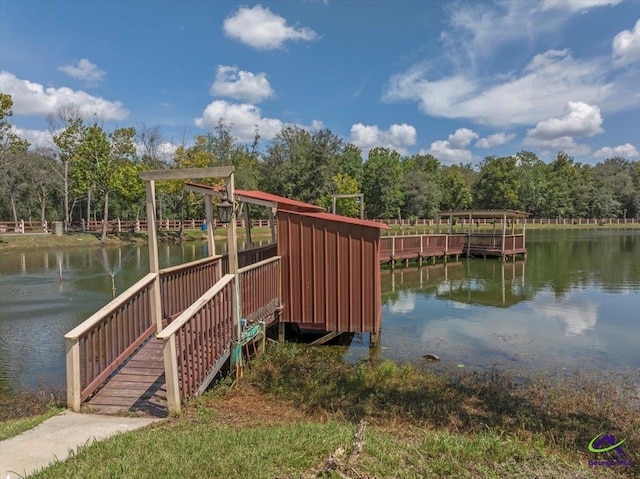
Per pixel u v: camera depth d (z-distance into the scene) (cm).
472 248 2406
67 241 2819
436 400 483
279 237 759
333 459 278
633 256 2359
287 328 851
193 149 3550
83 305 1111
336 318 750
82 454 299
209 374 481
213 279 712
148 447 311
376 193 5209
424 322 966
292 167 4141
